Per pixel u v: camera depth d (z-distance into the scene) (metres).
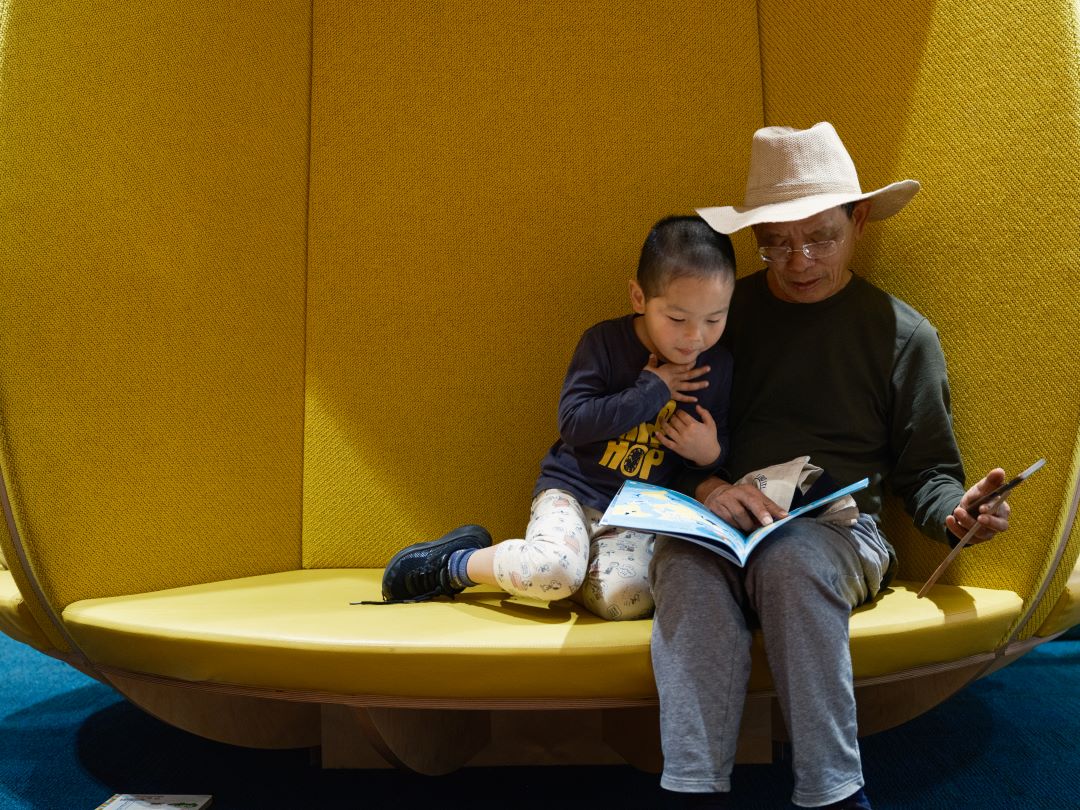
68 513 1.72
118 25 1.83
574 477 1.72
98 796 1.68
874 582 1.53
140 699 1.70
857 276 1.79
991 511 1.43
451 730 1.68
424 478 2.06
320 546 2.06
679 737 1.29
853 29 1.94
